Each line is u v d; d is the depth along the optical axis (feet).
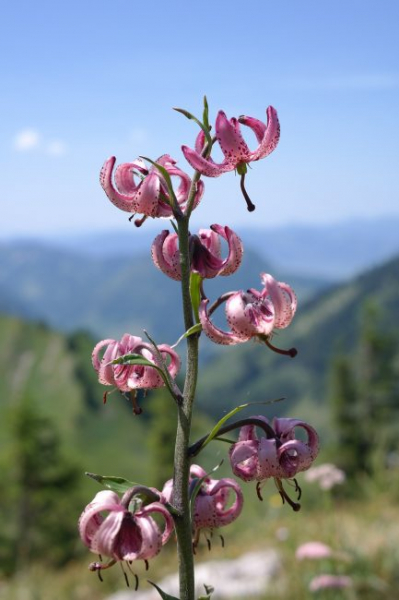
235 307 7.54
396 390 121.70
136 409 8.52
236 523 35.73
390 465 39.17
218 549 31.91
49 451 107.96
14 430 108.06
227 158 7.71
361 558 20.93
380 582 20.17
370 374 122.42
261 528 33.06
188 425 7.66
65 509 105.91
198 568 27.53
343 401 120.88
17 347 284.82
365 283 491.31
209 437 7.66
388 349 123.44
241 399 463.01
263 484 8.04
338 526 24.14
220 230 8.10
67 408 244.01
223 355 522.47
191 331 7.58
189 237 8.07
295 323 509.76
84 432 231.50
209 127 7.81
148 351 8.34
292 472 7.78
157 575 30.30
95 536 7.09
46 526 104.53
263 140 7.69
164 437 116.98
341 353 124.77
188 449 7.66
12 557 100.89
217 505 8.48
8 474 105.29
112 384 8.44
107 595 30.37
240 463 7.99
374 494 34.45
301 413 424.05
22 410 108.58
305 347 477.77
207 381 484.74
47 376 267.80
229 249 7.99
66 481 107.65
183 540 7.57
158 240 8.21
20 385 265.95
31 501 105.29
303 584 21.63
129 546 7.12
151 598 25.64
